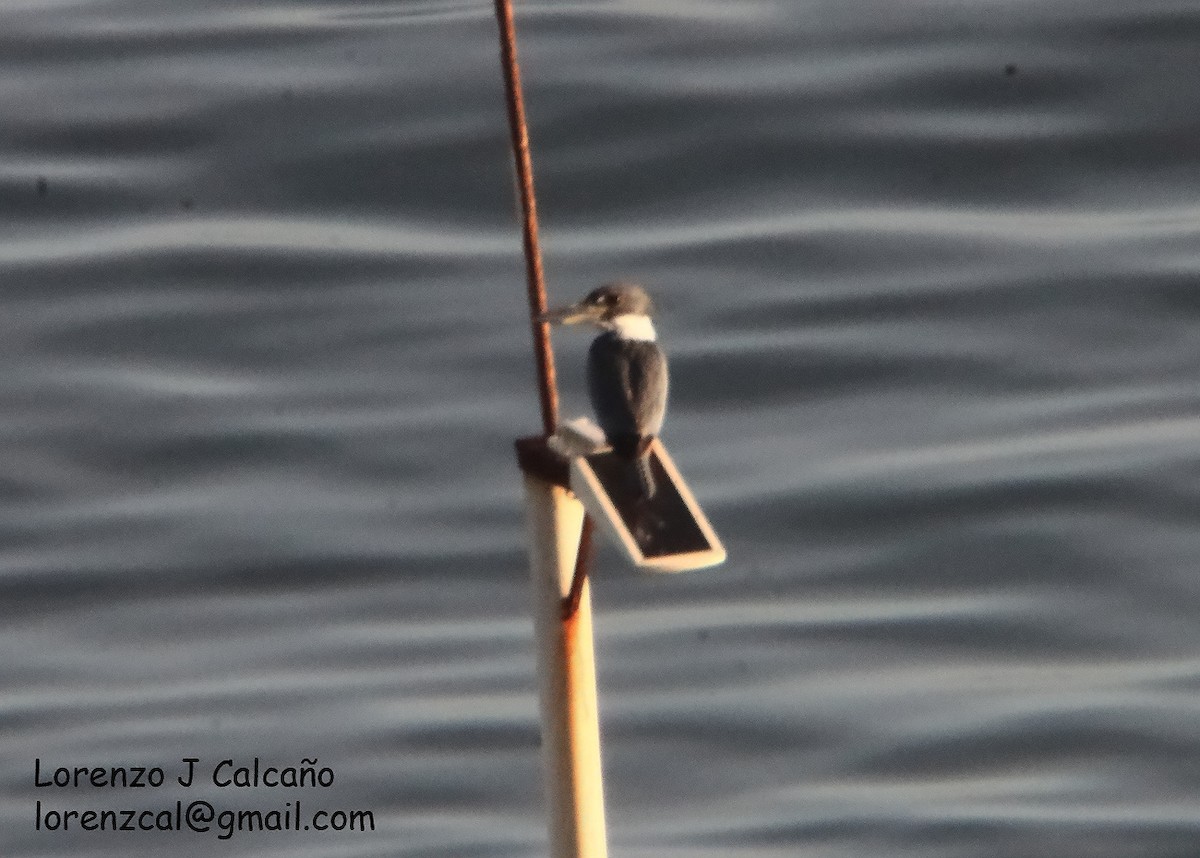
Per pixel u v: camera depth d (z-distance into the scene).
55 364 21.22
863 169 23.30
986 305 21.30
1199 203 22.70
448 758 16.45
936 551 18.44
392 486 19.44
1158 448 19.22
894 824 15.66
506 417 20.08
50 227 23.17
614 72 24.52
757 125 23.77
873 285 21.58
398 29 25.91
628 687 17.19
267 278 22.12
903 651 17.42
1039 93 24.16
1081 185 23.05
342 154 23.86
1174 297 21.22
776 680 17.17
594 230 22.58
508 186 23.27
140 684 17.55
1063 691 16.88
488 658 17.52
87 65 25.77
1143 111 23.84
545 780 8.82
